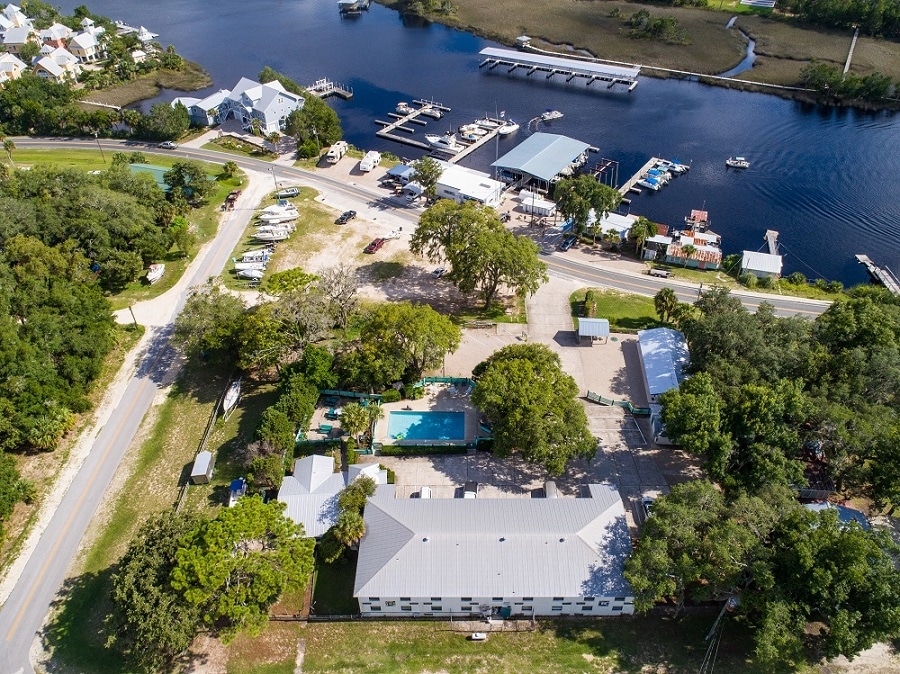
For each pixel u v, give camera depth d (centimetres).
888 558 6141
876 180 16262
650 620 6888
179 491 8462
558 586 6681
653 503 7525
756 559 6328
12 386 8812
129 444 9200
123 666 6644
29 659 6762
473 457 8694
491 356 9712
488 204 14875
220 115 19425
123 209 12938
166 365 10575
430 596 6675
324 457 8394
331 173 16588
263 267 12750
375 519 7394
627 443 8900
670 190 16025
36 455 9062
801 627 6019
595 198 12862
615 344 10769
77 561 7675
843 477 7812
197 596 6066
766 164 17138
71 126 18600
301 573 6594
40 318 9681
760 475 7312
